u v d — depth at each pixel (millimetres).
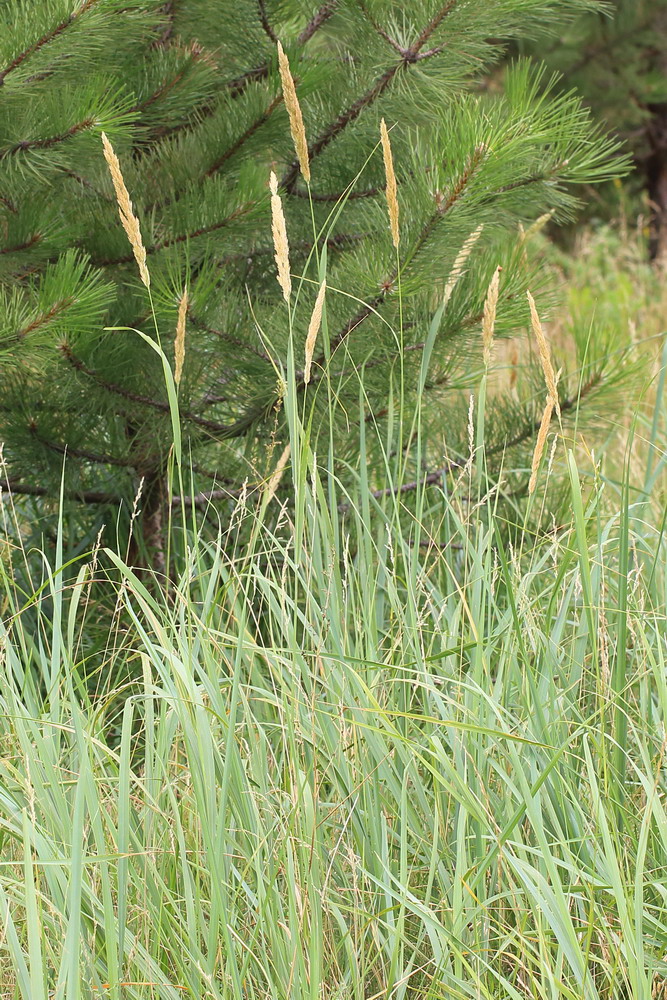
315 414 4352
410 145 4121
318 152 4406
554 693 2969
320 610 3141
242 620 2854
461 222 3822
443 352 4293
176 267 4152
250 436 4492
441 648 3387
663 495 4180
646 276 11547
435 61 4141
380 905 2818
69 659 2996
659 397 3996
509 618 3283
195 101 4410
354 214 4555
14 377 4273
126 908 2490
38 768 2768
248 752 2939
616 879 2354
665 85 13555
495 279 2938
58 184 4254
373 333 4172
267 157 4633
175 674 2645
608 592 4074
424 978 2756
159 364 4277
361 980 2580
